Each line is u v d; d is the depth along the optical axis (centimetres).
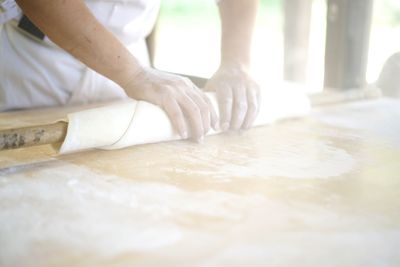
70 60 153
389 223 71
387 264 60
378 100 170
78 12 104
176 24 501
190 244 64
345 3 168
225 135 123
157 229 68
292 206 77
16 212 74
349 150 110
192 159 102
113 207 76
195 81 166
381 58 189
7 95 156
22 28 148
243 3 142
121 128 105
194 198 80
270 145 113
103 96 162
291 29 264
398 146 114
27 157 102
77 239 65
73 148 101
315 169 96
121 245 63
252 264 59
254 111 125
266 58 352
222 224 70
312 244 64
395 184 88
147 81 113
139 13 153
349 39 172
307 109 143
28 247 63
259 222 71
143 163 99
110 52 109
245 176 91
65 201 78
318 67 289
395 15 264
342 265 59
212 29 482
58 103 160
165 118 111
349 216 73
